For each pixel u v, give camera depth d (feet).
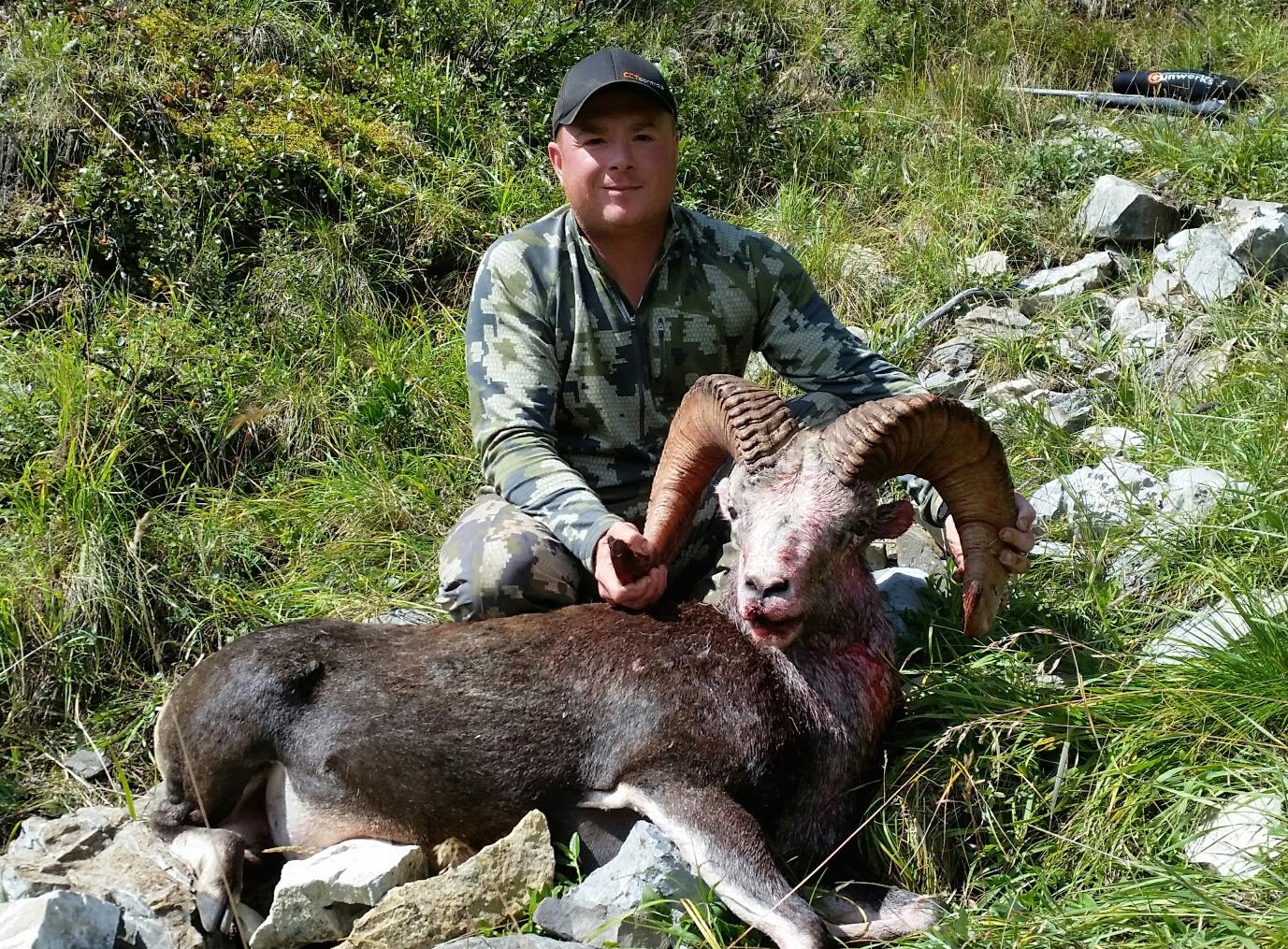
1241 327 12.12
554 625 8.38
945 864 7.98
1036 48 19.04
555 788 8.04
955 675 8.68
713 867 7.53
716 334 9.08
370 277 13.42
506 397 8.77
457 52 16.01
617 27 17.58
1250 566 9.23
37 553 10.20
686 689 8.00
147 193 12.88
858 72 18.31
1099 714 8.21
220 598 10.28
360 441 11.84
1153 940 6.99
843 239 14.35
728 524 9.43
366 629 8.57
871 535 8.12
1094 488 10.18
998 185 15.15
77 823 8.24
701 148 15.53
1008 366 12.44
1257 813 7.52
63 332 12.11
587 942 7.28
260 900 8.29
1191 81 17.33
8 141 13.19
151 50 14.17
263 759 8.30
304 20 15.62
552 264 8.90
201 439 11.47
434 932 7.44
